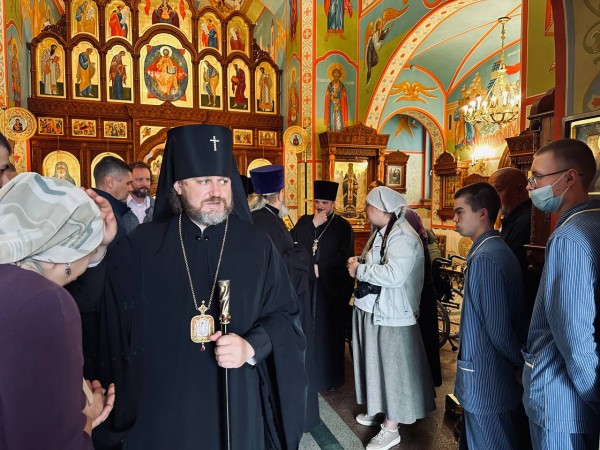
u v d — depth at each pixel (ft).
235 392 4.40
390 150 39.68
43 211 2.66
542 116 7.87
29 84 27.89
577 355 3.84
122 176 8.89
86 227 2.91
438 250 14.25
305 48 27.17
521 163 14.61
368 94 28.02
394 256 8.05
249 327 4.63
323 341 11.18
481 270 5.47
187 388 4.32
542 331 4.48
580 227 4.08
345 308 11.72
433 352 9.90
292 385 4.77
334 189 11.82
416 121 40.06
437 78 35.68
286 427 4.73
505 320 5.34
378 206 8.44
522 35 12.22
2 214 2.52
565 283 3.95
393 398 8.26
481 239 5.91
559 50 6.91
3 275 2.31
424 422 9.49
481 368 5.57
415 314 8.38
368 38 27.30
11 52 23.56
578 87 6.64
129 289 4.42
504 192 8.76
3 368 2.13
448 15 23.00
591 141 6.22
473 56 31.91
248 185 12.75
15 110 21.57
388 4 25.09
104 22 29.71
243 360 4.08
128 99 30.35
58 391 2.28
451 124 35.81
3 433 2.14
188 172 4.44
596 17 6.34
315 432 9.16
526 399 4.56
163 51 30.99
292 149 26.02
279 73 32.94
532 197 4.86
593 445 4.18
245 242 4.86
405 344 8.25
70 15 28.86
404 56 25.94
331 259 11.50
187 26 31.63
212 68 32.09
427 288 9.84
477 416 5.64
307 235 11.93
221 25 32.27
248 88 32.89
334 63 27.55
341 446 8.60
